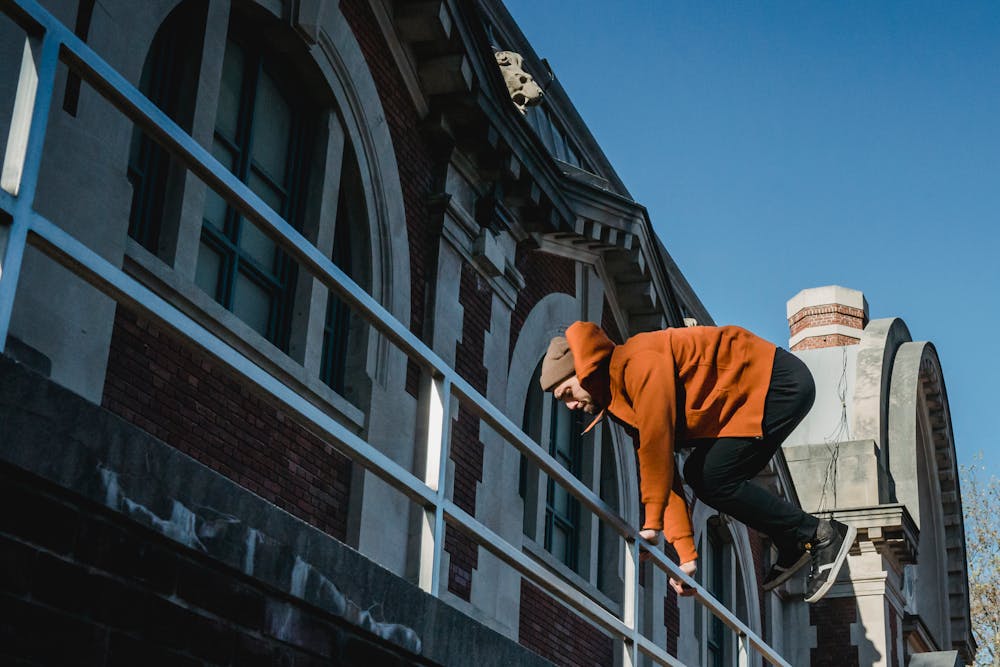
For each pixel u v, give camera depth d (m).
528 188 11.77
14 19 2.98
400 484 4.36
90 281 3.11
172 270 7.49
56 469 2.95
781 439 5.73
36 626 2.92
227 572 3.55
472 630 4.73
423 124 10.89
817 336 24.45
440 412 4.67
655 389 5.35
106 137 7.02
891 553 19.73
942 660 20.27
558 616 12.35
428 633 4.43
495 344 11.47
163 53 8.11
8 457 2.82
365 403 9.44
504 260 11.61
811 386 5.67
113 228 6.96
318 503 8.80
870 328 22.81
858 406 21.44
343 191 9.97
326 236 9.35
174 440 7.44
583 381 5.54
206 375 7.85
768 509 5.81
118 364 7.09
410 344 4.51
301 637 3.83
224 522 3.49
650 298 14.31
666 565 6.13
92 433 3.06
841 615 19.22
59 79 6.72
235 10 8.94
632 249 13.66
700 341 5.55
